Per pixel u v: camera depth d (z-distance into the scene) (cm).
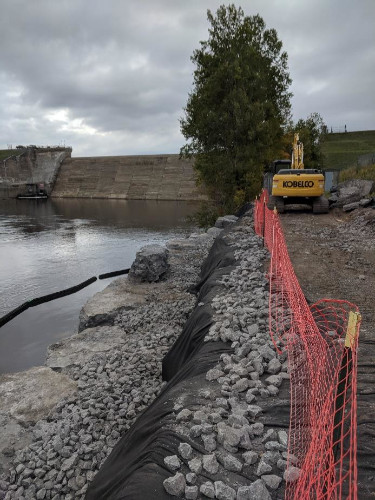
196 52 2534
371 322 592
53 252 2848
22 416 621
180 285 1370
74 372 770
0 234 3762
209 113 2394
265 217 1109
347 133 8800
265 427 352
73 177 8988
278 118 2730
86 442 533
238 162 2498
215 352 520
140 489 286
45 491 462
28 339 1227
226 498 269
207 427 337
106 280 2052
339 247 1124
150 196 7956
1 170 8781
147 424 395
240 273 855
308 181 1683
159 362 796
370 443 316
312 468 247
